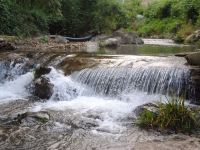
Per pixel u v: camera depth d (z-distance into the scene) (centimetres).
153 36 3012
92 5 2316
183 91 837
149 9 3759
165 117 668
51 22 2283
